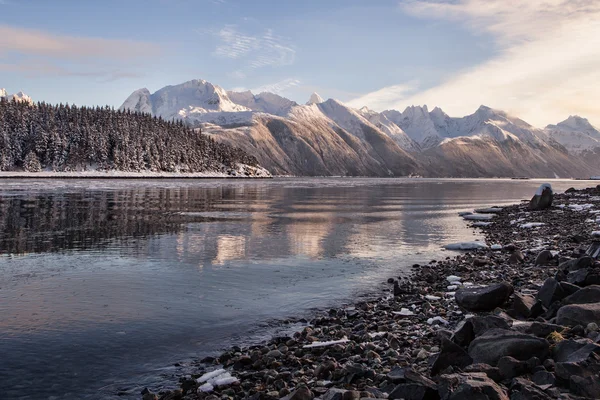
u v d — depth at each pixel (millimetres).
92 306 13820
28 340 10945
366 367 8422
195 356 10164
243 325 12367
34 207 45031
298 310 13820
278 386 8172
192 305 14164
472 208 58594
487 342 7945
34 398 8125
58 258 21234
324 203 63656
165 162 189250
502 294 12312
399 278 18109
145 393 8359
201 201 61688
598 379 6223
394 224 38188
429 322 11766
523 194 105188
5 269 18797
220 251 23906
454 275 18047
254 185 131125
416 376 6891
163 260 21219
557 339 8055
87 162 170125
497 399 5957
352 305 14336
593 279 12445
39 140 161500
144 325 12203
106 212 42375
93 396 8242
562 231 29531
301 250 24672
